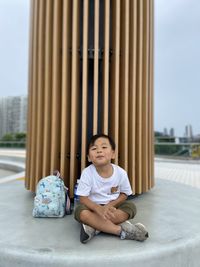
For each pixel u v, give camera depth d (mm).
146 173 4207
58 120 3850
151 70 4543
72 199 3652
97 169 2801
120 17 3893
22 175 7395
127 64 3816
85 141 3705
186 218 3092
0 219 3008
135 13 3887
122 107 3875
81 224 2621
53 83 3719
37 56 4062
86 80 3688
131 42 3912
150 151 4445
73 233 2596
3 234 2557
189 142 17141
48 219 3025
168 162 14016
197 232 2641
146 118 4191
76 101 3766
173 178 8461
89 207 2553
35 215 3064
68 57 3801
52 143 3730
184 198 4078
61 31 3861
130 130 3936
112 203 2684
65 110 3707
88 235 2336
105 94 3707
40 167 3938
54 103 3725
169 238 2473
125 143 3818
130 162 3947
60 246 2287
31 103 4273
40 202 3062
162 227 2771
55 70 3717
